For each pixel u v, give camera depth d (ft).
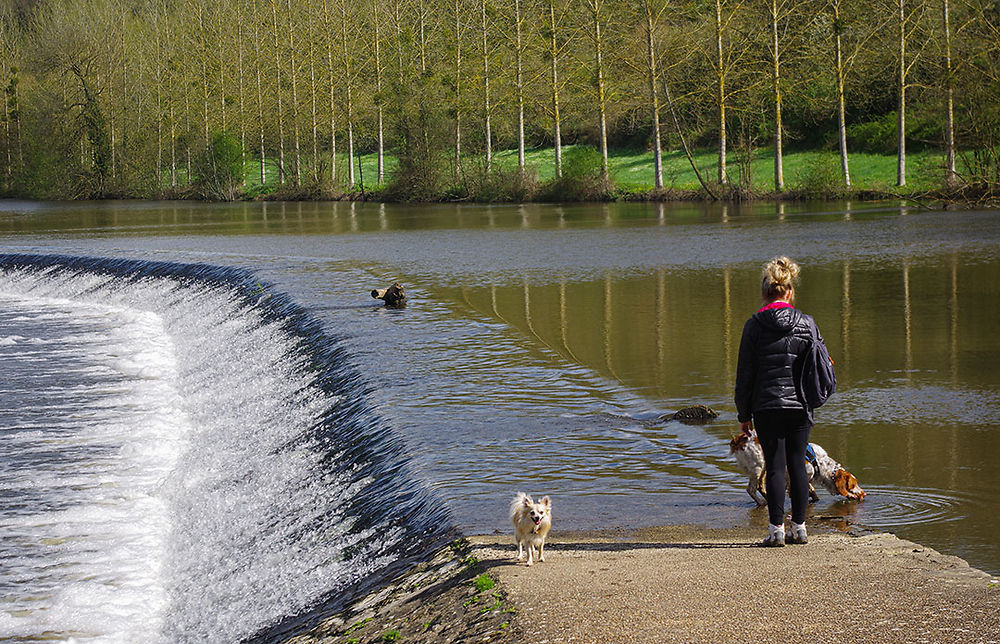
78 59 293.64
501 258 102.06
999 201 152.66
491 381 46.93
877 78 204.44
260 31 286.05
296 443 43.55
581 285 79.87
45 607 31.09
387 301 71.26
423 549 27.17
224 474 42.73
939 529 26.30
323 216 187.73
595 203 207.82
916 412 39.29
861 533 26.03
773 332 24.68
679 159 257.14
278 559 31.68
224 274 94.79
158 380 65.21
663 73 208.54
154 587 32.76
